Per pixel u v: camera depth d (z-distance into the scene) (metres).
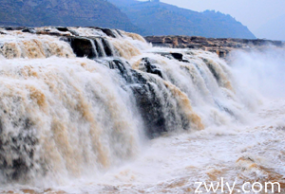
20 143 7.61
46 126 8.11
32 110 7.98
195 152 11.16
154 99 13.71
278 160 9.55
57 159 8.23
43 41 13.66
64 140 8.66
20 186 7.34
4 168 7.36
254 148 10.90
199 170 9.09
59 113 8.83
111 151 10.56
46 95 8.62
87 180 8.41
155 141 12.81
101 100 10.84
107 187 7.77
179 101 14.69
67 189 7.48
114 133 11.02
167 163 10.12
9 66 9.21
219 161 9.91
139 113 13.28
